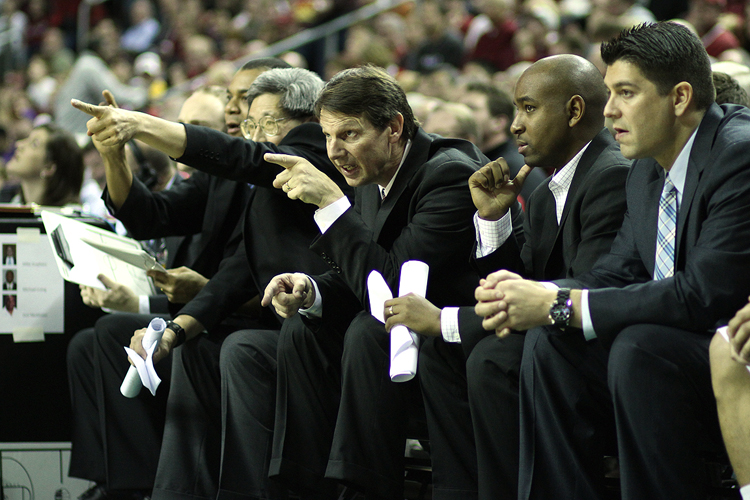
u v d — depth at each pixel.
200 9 37.16
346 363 7.45
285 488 8.33
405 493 9.14
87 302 10.19
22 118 30.47
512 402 6.68
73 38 38.75
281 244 9.07
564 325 6.34
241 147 8.84
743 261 5.98
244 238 9.24
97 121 8.34
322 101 7.93
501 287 6.43
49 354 10.67
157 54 35.28
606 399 6.58
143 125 8.47
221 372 8.56
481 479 6.77
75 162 12.91
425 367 7.25
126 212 9.88
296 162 7.90
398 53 29.09
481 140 14.50
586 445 6.41
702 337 6.13
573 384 6.43
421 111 16.19
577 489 6.31
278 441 7.97
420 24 29.09
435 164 8.08
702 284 6.00
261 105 9.78
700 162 6.37
